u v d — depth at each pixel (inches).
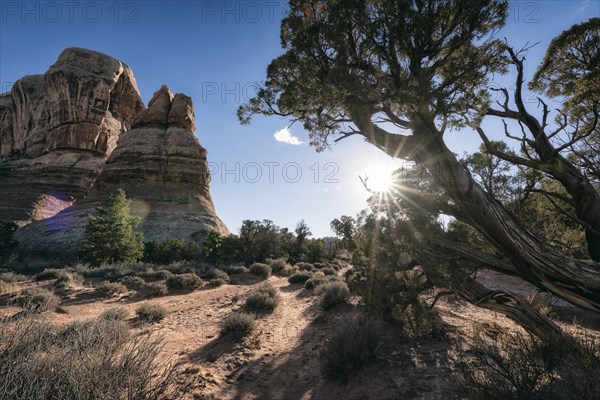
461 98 257.9
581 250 372.2
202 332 396.2
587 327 375.6
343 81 257.6
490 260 278.8
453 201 272.2
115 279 839.7
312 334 378.9
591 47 357.1
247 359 303.4
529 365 181.0
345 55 276.1
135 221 1446.9
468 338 294.5
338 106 293.6
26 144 4217.5
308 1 302.7
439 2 260.5
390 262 333.1
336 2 272.4
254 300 531.5
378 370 243.4
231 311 517.3
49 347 140.7
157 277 890.1
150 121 3422.7
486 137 299.6
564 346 210.8
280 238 1791.3
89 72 3946.9
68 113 3747.5
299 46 281.0
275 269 1362.0
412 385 213.3
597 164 399.5
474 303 289.7
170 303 609.0
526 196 360.2
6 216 2984.7
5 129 4616.1
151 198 2812.5
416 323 312.5
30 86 4717.0
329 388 236.8
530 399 158.6
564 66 394.9
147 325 417.7
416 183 302.7
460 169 259.6
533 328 265.1
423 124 265.7
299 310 542.0
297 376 264.4
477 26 273.9
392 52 269.9
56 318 420.2
